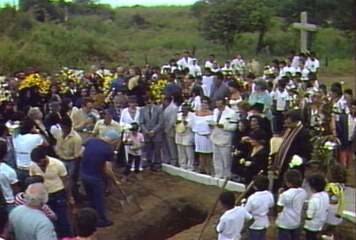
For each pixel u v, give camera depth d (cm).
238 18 5025
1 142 1188
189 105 1881
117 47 5269
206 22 5259
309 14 5353
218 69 2678
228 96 1833
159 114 1884
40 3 5931
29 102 2141
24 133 1391
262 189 1223
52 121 1576
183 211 1672
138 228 1562
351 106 1912
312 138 1606
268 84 1989
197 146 1825
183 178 1864
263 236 1209
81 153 1522
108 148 1473
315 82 2142
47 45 4509
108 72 2544
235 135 1711
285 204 1239
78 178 1541
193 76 2295
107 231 1507
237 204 1261
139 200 1708
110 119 1689
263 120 1549
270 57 4941
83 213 870
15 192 1322
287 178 1251
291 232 1243
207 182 1803
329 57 5088
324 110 1798
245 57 4919
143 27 6519
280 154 1420
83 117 1859
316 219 1236
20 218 924
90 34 5169
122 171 1850
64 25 5812
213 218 1556
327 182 1308
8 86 2200
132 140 1833
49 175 1302
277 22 5462
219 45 5322
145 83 2134
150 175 1880
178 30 6341
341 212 1304
